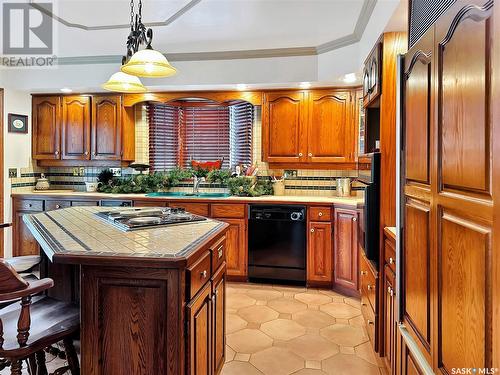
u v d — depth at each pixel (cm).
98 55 400
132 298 147
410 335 138
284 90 404
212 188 460
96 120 444
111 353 149
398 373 168
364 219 253
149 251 154
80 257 147
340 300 342
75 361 183
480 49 83
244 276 392
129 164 464
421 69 125
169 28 317
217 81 388
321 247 373
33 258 231
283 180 432
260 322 293
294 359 237
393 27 226
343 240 358
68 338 178
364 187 259
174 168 477
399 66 150
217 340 198
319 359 237
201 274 166
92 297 149
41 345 149
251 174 435
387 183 235
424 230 121
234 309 320
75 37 345
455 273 97
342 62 340
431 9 133
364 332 275
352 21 299
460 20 94
